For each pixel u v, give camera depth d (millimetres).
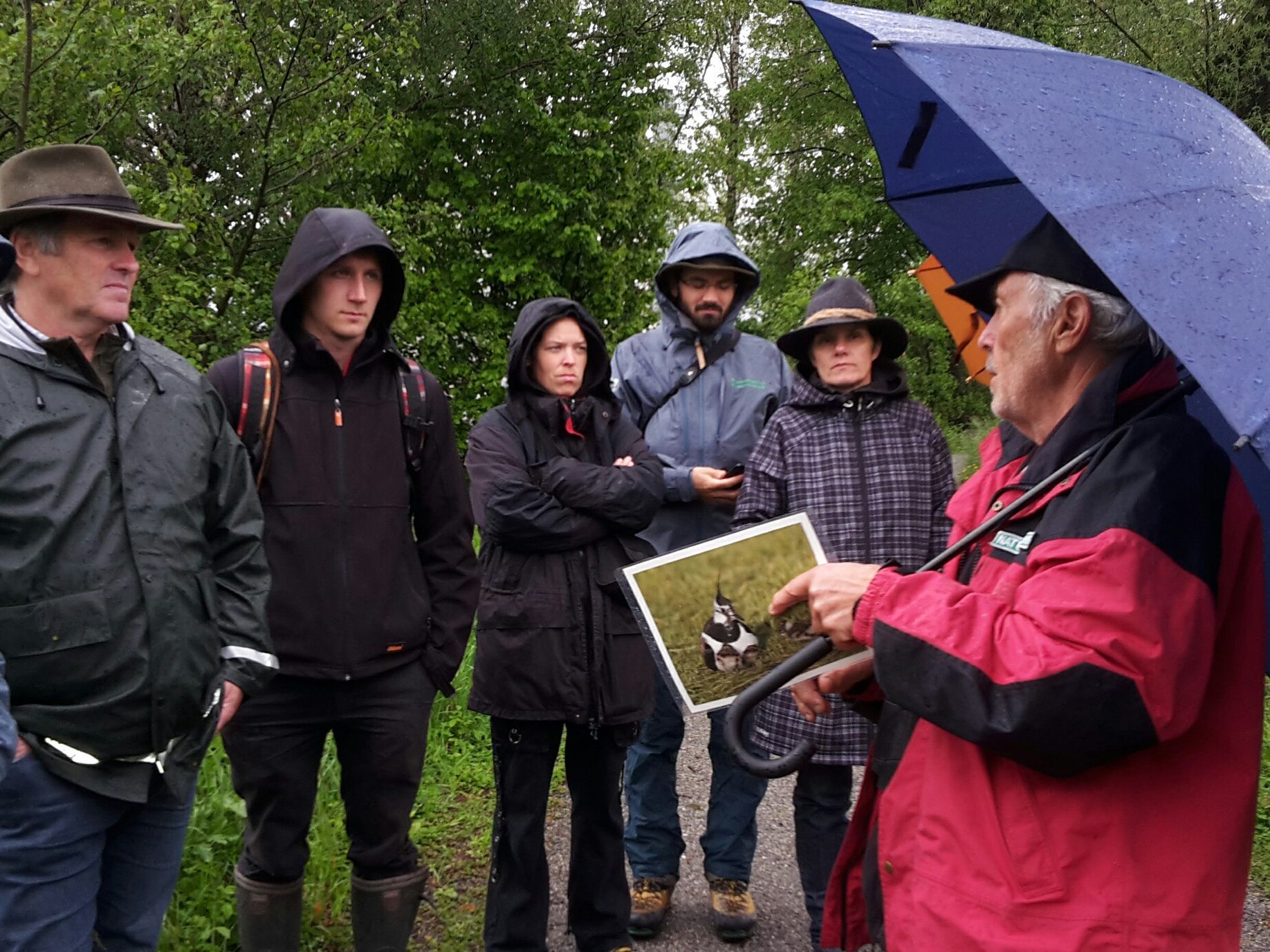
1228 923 1373
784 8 21375
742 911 3287
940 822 1465
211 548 2270
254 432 2531
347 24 12016
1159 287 1215
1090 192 1284
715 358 3707
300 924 2693
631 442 3154
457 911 3467
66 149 2027
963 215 2156
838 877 1800
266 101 12031
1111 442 1458
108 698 1957
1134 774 1383
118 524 1999
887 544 3047
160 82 8406
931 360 18812
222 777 3422
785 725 3018
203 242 10594
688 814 4402
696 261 3564
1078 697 1296
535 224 17031
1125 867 1357
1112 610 1312
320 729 2619
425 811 4230
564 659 2826
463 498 2812
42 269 1996
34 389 1951
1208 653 1349
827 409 3197
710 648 1750
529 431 3037
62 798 1932
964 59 1401
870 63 1949
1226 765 1407
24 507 1894
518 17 16250
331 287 2562
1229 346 1180
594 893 2998
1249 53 11609
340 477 2594
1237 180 1382
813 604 1605
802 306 17938
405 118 16469
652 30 18141
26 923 1929
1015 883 1387
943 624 1424
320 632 2541
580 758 2984
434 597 2766
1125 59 12453
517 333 3062
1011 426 1784
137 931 2197
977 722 1355
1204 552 1372
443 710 5141
